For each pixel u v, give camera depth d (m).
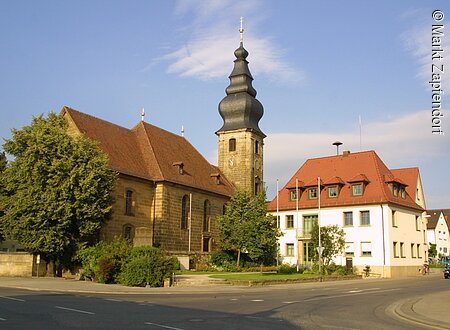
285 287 35.59
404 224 61.78
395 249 58.88
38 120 42.66
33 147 39.03
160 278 33.38
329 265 54.44
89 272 36.84
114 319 15.86
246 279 37.25
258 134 76.00
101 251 37.16
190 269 54.38
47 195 38.47
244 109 74.38
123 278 34.00
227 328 14.47
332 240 54.25
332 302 24.11
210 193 63.78
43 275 41.81
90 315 16.77
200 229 61.22
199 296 26.72
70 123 49.66
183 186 58.06
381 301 25.11
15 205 38.91
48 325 14.20
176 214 56.75
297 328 14.97
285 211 65.94
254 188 73.81
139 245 37.81
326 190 63.78
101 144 51.41
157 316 16.89
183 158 64.44
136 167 54.19
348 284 40.81
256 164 75.06
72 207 38.94
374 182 61.16
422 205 70.25
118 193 49.69
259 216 50.28
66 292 27.86
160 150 60.16
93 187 39.19
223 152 74.81
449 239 115.25
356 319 17.75
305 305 22.25
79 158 40.09
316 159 69.31
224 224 53.56
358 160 65.44
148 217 54.00
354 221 59.84
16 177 40.06
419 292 31.69
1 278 38.75
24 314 16.64
